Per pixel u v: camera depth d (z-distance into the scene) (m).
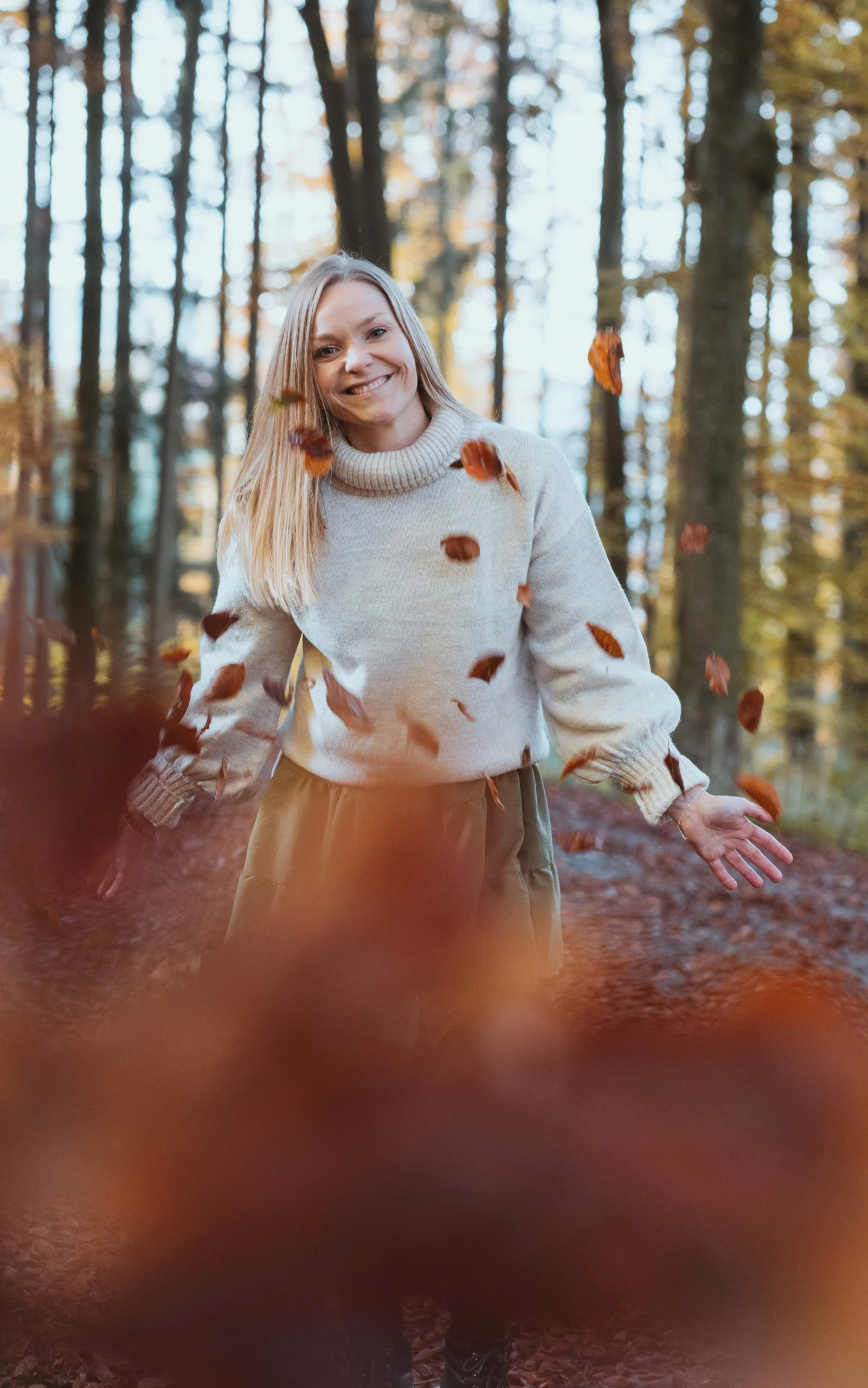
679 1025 3.07
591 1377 2.01
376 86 10.02
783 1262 2.12
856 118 10.84
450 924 1.87
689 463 9.15
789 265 12.18
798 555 13.13
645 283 10.12
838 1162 2.34
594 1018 3.03
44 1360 1.92
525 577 1.87
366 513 1.85
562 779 1.92
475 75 19.16
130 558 15.10
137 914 3.74
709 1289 2.15
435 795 1.87
